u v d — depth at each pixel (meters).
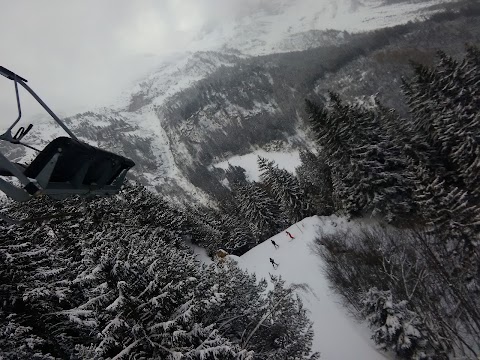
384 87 171.00
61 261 13.97
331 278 31.31
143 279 10.85
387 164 37.00
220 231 63.62
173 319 10.38
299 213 60.06
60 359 11.03
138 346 10.30
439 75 37.41
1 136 4.09
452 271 27.83
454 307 25.44
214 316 13.48
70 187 4.28
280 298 13.88
